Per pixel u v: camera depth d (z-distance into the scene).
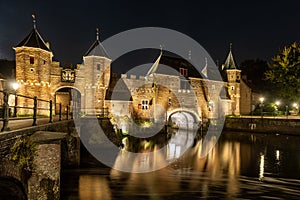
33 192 6.60
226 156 21.88
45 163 6.87
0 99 28.33
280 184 13.11
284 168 17.06
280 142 30.23
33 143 6.61
